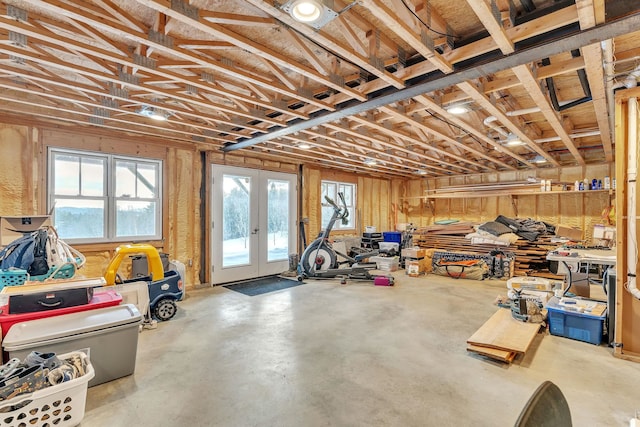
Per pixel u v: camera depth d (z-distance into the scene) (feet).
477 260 20.34
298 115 11.19
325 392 7.42
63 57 8.95
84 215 13.91
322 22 5.89
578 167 22.26
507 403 6.99
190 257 17.25
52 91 9.71
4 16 6.12
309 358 9.12
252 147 17.69
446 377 8.09
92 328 7.48
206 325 11.78
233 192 19.19
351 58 7.14
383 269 22.44
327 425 6.28
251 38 7.78
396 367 8.59
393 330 11.27
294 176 22.48
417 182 31.07
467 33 7.52
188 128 15.28
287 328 11.48
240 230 19.51
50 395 5.71
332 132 14.64
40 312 7.70
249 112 11.39
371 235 26.23
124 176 15.07
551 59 8.59
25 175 12.41
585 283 13.25
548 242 19.13
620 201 9.10
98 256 14.11
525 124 13.64
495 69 7.47
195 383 7.81
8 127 12.12
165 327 11.56
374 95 9.46
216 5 6.75
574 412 6.68
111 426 6.27
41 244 10.10
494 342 9.15
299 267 20.04
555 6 6.13
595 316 10.02
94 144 13.96
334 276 19.42
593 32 6.02
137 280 12.79
